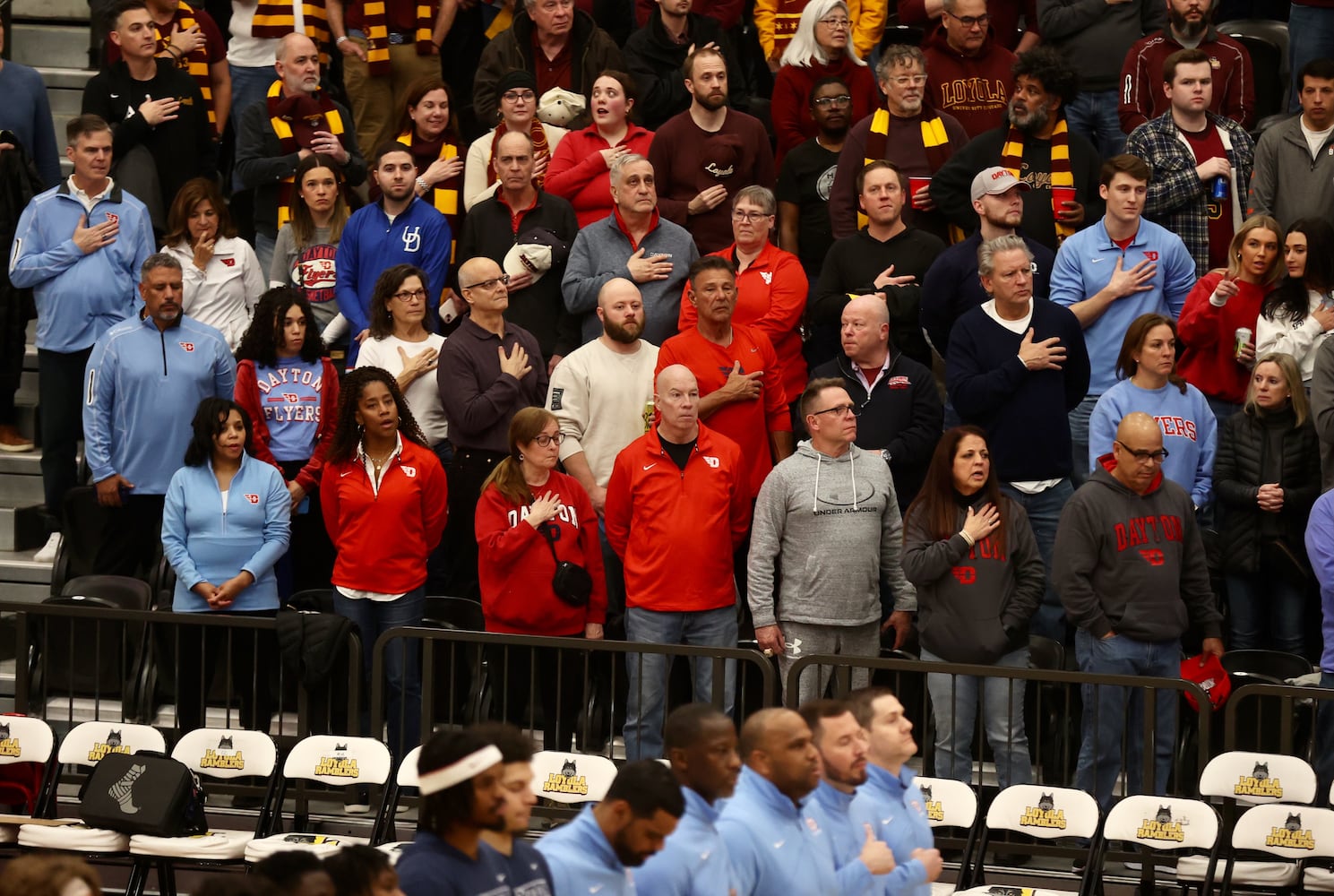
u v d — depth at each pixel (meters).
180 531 32.09
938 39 40.22
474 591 33.59
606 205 37.81
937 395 32.53
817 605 29.81
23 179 38.31
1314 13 41.72
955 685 28.69
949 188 36.06
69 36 46.81
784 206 38.56
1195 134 36.41
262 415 34.16
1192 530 29.05
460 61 46.38
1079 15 41.16
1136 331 31.70
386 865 16.84
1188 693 26.50
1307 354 32.53
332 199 37.19
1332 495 28.52
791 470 30.00
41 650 31.30
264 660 31.84
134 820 26.47
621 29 45.28
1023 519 29.16
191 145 40.81
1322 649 30.06
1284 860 26.97
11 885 16.34
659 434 30.44
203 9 46.16
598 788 27.14
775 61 44.16
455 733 17.38
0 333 37.91
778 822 19.33
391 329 34.44
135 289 36.91
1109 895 28.00
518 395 33.12
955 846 27.25
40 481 38.66
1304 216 36.22
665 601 30.08
